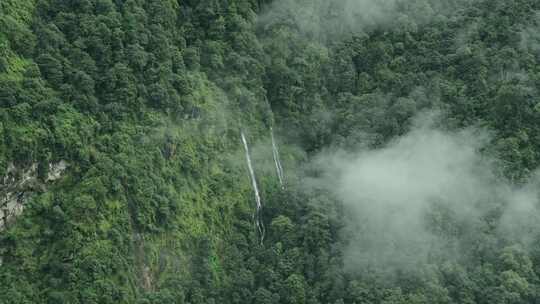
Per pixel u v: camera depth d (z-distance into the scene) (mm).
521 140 147875
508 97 149500
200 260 137500
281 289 137000
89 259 123812
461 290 135000
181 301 131500
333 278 137875
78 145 127875
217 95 148125
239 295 136500
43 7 135375
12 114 123000
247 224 145125
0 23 127250
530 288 135250
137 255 130625
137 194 131500
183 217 137250
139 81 138250
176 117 141000
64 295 121562
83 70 132625
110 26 136875
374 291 135750
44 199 125688
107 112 133625
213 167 144875
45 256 124562
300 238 143125
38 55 130250
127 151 132625
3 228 122875
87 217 125875
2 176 121688
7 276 121562
